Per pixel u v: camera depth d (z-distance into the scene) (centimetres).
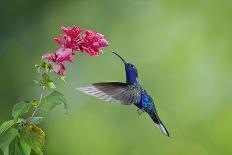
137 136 1512
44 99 545
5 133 537
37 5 1469
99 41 568
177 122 1566
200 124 1573
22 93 1420
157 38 1587
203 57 1611
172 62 1587
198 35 1622
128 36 1551
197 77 1595
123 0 1548
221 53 1623
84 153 1468
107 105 1485
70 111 1450
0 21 1438
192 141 1566
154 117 657
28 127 540
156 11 1595
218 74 1606
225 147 1576
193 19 1628
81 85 1471
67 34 565
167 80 1577
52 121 1430
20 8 1451
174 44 1598
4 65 1430
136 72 657
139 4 1566
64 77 559
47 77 552
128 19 1552
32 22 1462
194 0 1633
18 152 541
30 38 1453
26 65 1440
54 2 1484
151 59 1572
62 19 1488
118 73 1523
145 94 655
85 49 566
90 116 1470
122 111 1504
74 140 1454
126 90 625
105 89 570
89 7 1519
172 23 1608
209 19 1634
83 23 1512
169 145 1542
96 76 1494
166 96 1570
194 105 1573
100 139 1480
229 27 1631
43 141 541
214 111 1588
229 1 1638
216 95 1593
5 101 1406
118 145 1498
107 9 1534
